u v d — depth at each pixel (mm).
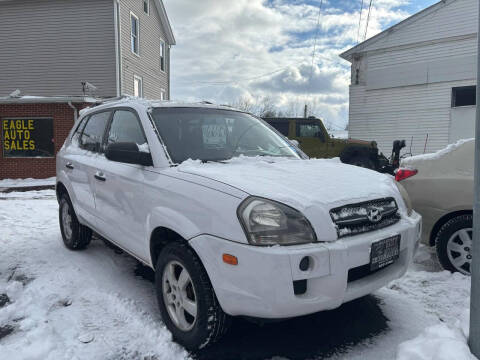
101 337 2732
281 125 11586
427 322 2963
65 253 4598
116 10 15875
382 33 16156
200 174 2619
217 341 2662
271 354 2576
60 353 2527
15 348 2572
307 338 2770
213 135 3531
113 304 3223
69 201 4586
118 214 3367
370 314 3104
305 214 2232
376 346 2654
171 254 2643
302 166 3094
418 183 4078
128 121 3594
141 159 2990
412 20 15484
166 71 22562
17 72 16562
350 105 17375
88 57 16125
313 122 11570
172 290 2717
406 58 15875
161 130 3232
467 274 3754
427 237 4059
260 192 2309
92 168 3877
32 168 13234
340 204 2371
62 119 12930
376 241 2383
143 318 2979
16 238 5262
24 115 13008
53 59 16344
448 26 14875
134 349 2598
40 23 16312
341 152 11195
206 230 2346
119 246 3502
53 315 3053
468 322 2504
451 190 3877
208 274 2330
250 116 4191
